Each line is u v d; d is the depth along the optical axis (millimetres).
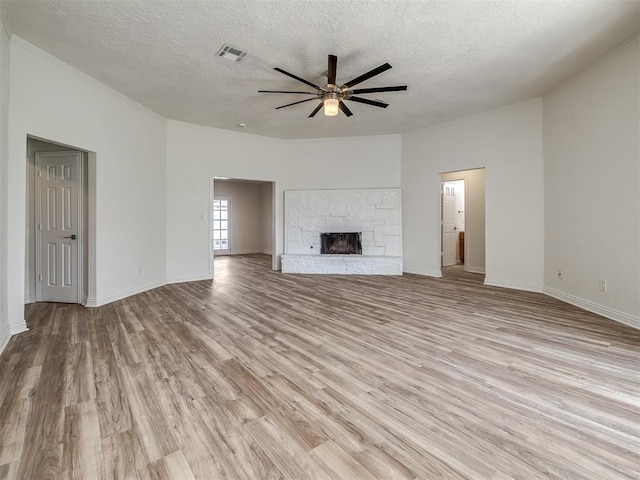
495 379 2203
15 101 3014
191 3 2568
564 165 4191
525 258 4906
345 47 3242
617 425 1707
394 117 5477
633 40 3121
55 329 3193
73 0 2516
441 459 1471
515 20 2826
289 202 6871
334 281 5746
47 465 1429
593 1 2584
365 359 2520
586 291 3867
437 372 2305
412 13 2715
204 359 2514
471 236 6914
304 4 2590
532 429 1680
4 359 2500
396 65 3629
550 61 3578
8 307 2988
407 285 5375
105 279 4164
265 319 3541
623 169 3309
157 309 3934
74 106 3646
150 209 5062
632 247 3229
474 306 4039
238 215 10516
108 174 4184
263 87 4199
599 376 2234
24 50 3084
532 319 3502
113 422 1731
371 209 6625
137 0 2527
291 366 2398
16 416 1780
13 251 3031
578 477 1362
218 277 6176
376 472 1394
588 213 3803
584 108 3814
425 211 6160
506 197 5062
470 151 5449
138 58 3432
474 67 3695
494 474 1381
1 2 2516
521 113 4848
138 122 4762
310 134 6508
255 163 6512
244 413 1818
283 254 6938
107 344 2811
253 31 2959
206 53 3340
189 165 5730
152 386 2102
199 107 4918
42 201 4172
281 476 1372
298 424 1722
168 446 1550
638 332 3070
